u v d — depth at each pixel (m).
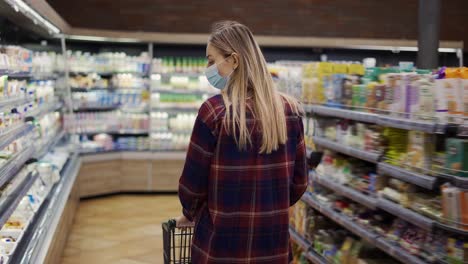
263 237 2.29
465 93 2.88
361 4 9.45
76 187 7.18
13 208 3.75
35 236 4.14
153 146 8.70
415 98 3.17
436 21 5.36
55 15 5.70
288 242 2.38
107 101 8.51
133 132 8.65
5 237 3.85
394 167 3.42
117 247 5.89
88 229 6.53
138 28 8.88
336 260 4.23
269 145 2.23
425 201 3.16
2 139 3.68
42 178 5.52
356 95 4.01
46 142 5.90
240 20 9.16
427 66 5.40
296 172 2.47
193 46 9.02
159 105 8.74
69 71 8.16
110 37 7.99
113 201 8.07
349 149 4.04
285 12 9.27
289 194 2.43
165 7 8.91
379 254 4.04
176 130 8.77
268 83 2.28
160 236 6.34
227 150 2.22
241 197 2.25
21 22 5.36
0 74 3.63
